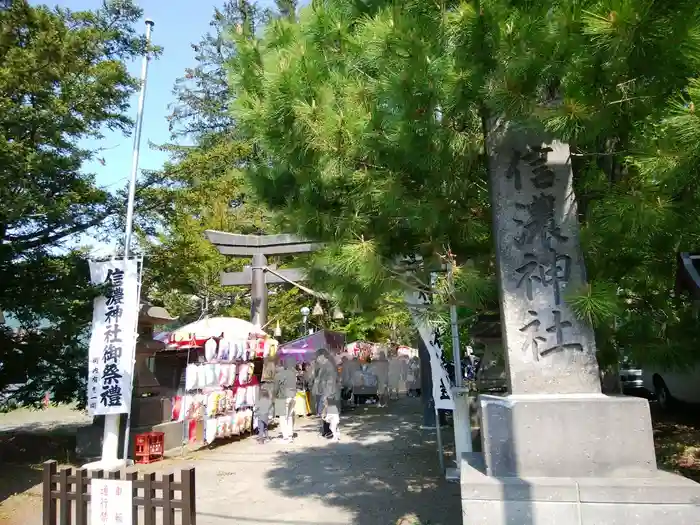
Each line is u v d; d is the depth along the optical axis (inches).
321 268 195.3
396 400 717.3
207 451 382.3
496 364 318.7
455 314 225.9
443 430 426.0
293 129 155.2
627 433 139.7
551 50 119.2
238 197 704.4
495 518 132.0
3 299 307.4
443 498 240.2
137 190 411.5
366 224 179.8
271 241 552.7
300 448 383.2
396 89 130.6
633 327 180.2
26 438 396.2
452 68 130.4
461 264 181.5
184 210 503.2
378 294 181.6
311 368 589.3
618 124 143.6
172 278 503.8
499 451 142.7
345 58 170.4
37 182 326.0
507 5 123.5
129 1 374.3
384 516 218.5
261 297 544.7
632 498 127.6
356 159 160.2
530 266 159.3
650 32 109.1
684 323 179.0
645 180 135.6
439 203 164.6
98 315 327.3
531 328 155.6
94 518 148.6
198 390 400.8
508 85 122.6
